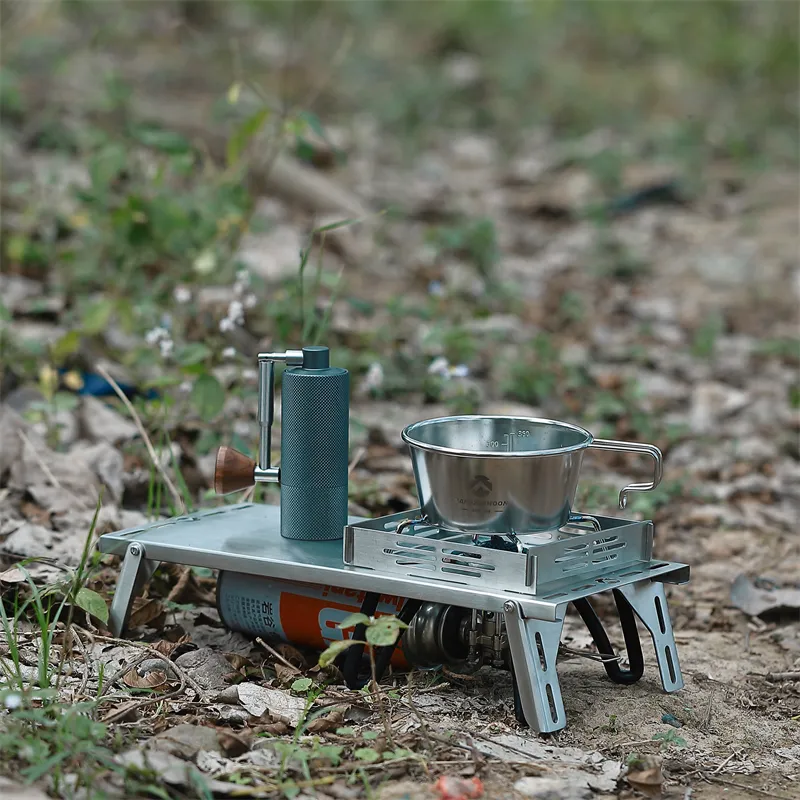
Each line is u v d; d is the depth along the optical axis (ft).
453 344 32.17
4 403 25.98
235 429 25.72
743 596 21.62
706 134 75.15
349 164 58.49
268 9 84.12
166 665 16.80
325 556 16.63
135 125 32.63
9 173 40.98
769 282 49.42
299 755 14.02
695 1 103.65
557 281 46.75
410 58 87.25
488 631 16.08
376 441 28.04
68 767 13.65
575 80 84.64
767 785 14.94
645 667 18.39
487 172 65.16
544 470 15.42
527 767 14.58
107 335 30.55
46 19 62.34
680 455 30.53
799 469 30.12
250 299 26.08
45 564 19.76
